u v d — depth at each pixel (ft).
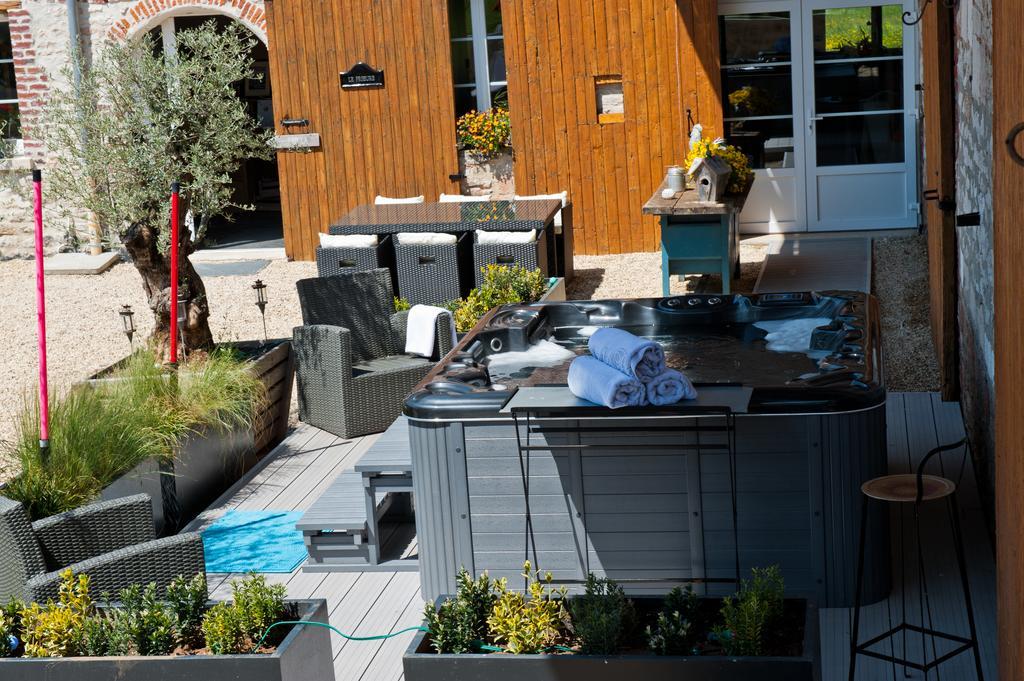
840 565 14.56
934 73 23.52
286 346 23.11
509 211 32.94
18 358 30.17
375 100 38.70
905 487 12.00
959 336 21.76
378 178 39.24
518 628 10.95
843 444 14.21
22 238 41.14
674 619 10.73
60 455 16.35
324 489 20.07
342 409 22.43
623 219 37.76
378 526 17.74
